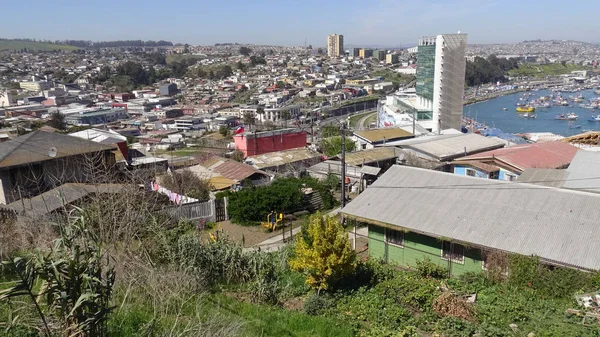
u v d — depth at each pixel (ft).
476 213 43.47
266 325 28.99
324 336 28.99
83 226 17.89
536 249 37.55
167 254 34.40
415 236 46.24
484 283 38.37
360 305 34.14
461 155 99.25
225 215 69.26
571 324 29.04
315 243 36.60
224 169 96.68
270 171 107.86
